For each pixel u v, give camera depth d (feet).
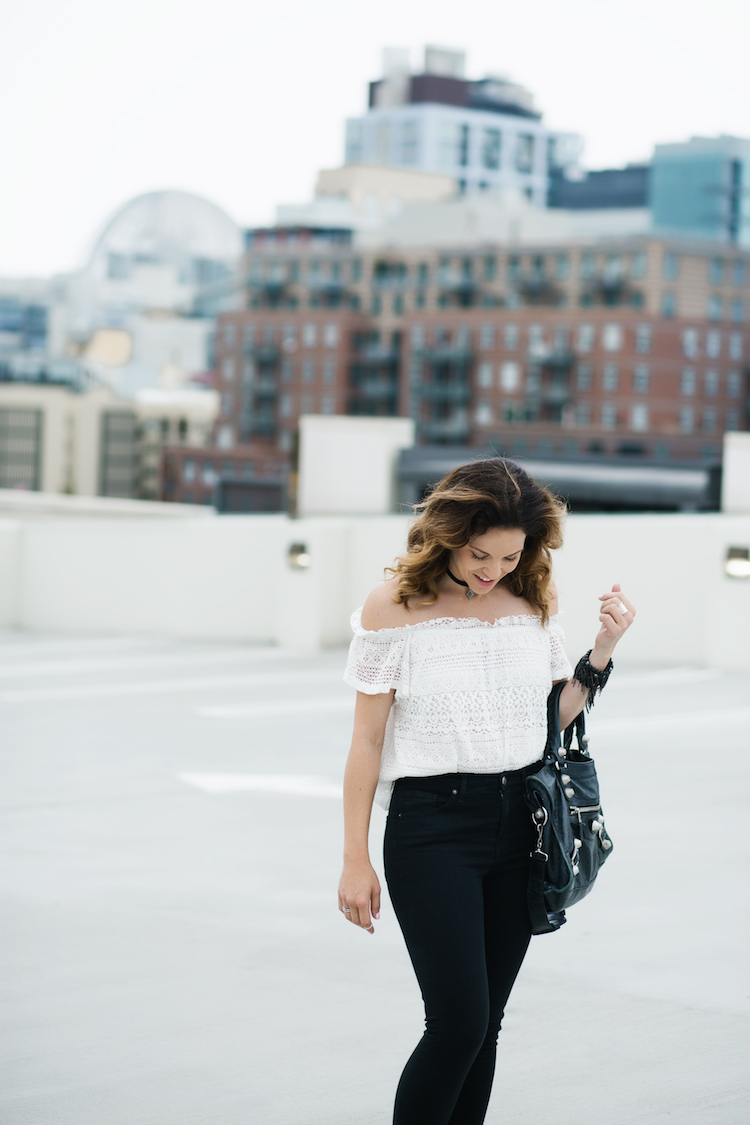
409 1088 7.73
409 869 7.99
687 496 72.23
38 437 470.39
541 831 7.98
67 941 13.60
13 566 43.60
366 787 8.13
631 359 358.23
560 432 351.67
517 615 8.36
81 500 87.56
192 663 35.94
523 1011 11.70
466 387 381.40
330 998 12.03
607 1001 11.93
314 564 38.34
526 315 369.71
